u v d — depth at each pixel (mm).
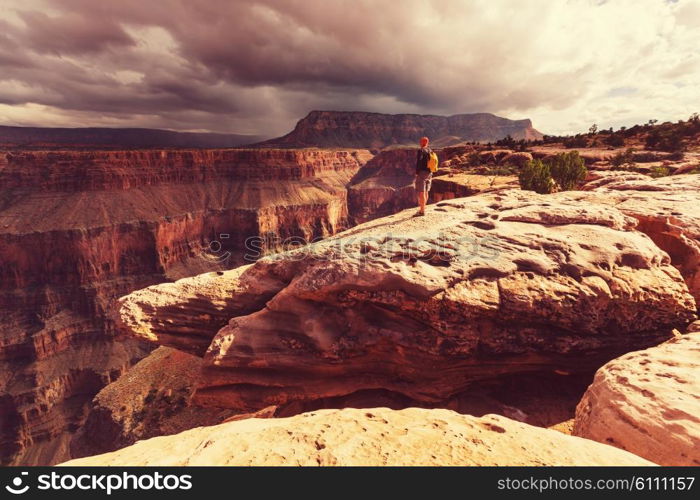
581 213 11055
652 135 76812
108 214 126062
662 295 8891
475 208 12688
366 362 10031
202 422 26172
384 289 9172
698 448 3824
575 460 3240
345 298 9617
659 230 11305
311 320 9992
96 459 3527
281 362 10203
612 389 5367
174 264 138125
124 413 31500
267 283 11969
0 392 82312
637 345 9008
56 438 81500
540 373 9695
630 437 4508
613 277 8977
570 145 93125
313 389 10406
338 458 3119
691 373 5156
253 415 12227
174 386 31766
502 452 3326
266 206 168375
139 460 3379
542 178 31688
